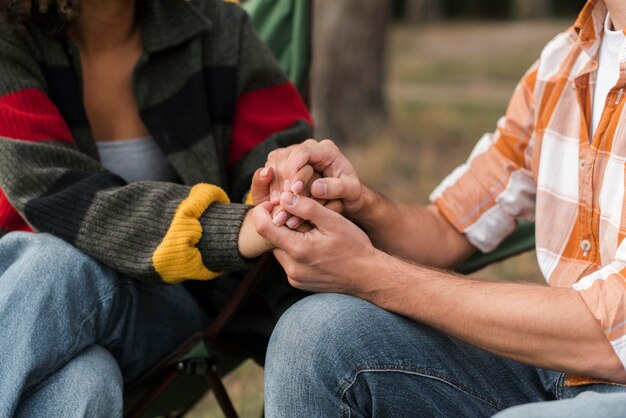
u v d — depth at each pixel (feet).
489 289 5.45
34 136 6.56
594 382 5.58
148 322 6.55
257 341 7.42
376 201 6.80
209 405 10.06
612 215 5.76
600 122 5.84
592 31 6.06
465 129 23.85
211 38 7.39
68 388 5.78
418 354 5.49
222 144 7.44
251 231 6.06
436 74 37.86
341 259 5.74
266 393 5.60
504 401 5.69
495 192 7.11
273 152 6.48
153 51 7.06
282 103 7.63
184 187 6.40
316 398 5.41
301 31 8.24
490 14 81.00
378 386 5.40
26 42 6.81
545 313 5.21
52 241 6.14
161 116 7.11
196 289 7.38
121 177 6.88
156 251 6.03
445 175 19.02
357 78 22.08
